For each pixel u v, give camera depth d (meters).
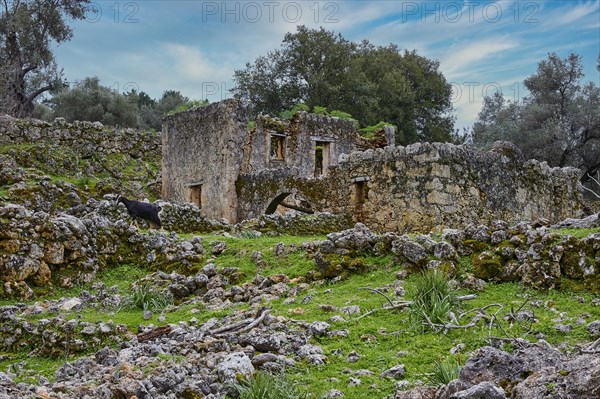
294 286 11.78
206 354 8.49
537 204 20.98
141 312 11.54
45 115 50.16
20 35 45.44
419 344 8.62
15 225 13.07
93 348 9.87
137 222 18.28
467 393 5.60
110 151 31.30
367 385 7.48
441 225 17.78
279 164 30.20
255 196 23.98
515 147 20.34
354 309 9.95
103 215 18.28
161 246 14.62
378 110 50.00
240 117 25.25
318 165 33.72
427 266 11.17
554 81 45.69
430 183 17.97
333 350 8.59
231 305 11.34
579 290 9.99
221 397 7.21
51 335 10.00
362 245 12.32
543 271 10.30
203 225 18.59
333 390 7.30
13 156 27.56
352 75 48.97
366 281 11.52
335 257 12.13
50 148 28.81
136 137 32.41
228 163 24.81
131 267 14.40
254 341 8.66
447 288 9.84
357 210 20.00
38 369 9.34
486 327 8.96
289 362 8.15
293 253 13.38
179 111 27.73
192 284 12.62
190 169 26.69
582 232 11.59
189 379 7.54
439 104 57.50
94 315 11.24
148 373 7.75
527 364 6.30
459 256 11.47
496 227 11.75
